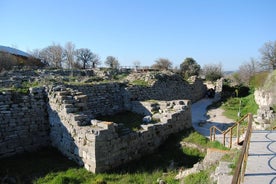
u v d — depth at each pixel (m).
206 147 13.59
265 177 6.14
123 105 22.05
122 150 12.08
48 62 68.44
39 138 13.79
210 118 26.05
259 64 58.34
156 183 9.84
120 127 12.55
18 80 18.22
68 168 11.38
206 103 38.25
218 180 6.70
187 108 17.97
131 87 22.48
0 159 12.16
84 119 12.43
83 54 73.81
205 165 9.71
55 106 13.52
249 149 8.13
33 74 28.25
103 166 11.16
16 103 13.14
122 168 11.71
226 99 39.72
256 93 32.72
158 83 27.80
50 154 13.08
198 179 8.46
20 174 10.57
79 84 18.94
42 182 10.02
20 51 66.06
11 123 12.78
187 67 71.12
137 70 43.28
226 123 23.25
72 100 13.38
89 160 11.17
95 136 10.84
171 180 9.69
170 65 74.50
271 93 25.66
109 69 41.66
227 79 58.94
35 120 13.71
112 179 10.53
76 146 11.98
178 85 33.59
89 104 18.91
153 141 14.11
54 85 15.21
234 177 4.02
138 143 13.02
